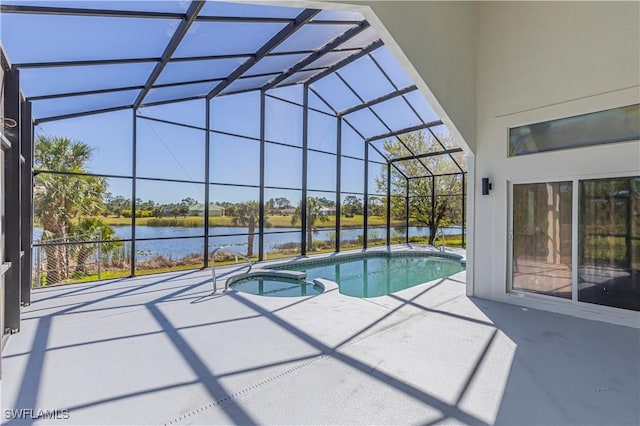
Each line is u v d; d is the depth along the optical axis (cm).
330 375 292
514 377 290
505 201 529
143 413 238
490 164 546
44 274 959
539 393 266
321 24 588
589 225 453
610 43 430
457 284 650
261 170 947
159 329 397
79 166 1034
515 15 519
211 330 395
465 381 283
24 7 323
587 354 337
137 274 728
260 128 948
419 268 1018
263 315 452
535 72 498
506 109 529
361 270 991
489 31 551
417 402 252
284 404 249
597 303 445
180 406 247
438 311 476
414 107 988
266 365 310
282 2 338
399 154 1316
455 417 235
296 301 521
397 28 441
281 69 828
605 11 434
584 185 456
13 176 381
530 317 451
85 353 332
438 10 502
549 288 490
